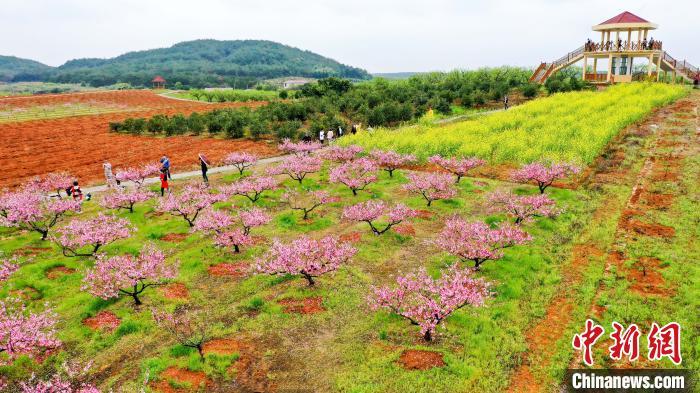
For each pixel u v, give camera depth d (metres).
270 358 10.48
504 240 14.98
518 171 22.33
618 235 16.14
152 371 10.02
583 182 22.52
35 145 39.97
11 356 10.44
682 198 18.88
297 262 13.48
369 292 13.35
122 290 12.97
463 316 11.77
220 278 14.51
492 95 56.50
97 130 48.59
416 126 42.66
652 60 52.53
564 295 12.77
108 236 16.31
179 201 19.98
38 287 14.05
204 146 39.53
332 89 71.81
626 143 28.55
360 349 10.69
